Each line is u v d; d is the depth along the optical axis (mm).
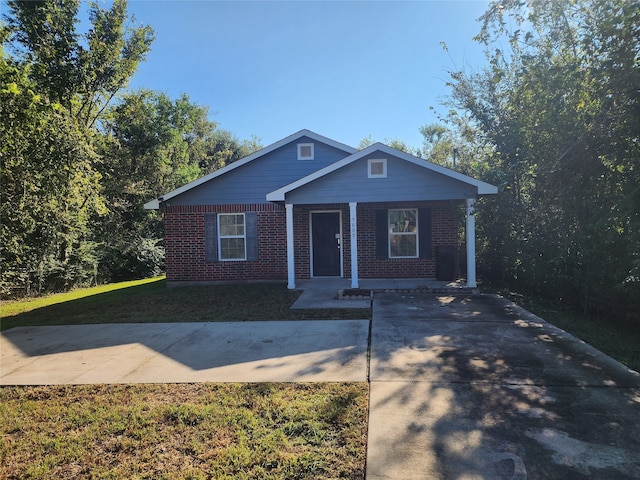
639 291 6402
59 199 11383
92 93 19469
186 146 28500
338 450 3059
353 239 10219
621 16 5629
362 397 3939
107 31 19312
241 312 8141
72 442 3338
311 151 12539
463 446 3020
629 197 5766
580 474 2652
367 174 10227
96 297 11547
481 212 12164
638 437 3105
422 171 10094
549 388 4055
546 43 8156
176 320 7645
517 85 10070
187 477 2799
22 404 4098
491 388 4074
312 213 12438
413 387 4137
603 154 6578
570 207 7805
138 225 22422
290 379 4473
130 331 6930
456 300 8883
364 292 9852
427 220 11906
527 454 2898
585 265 7711
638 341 5898
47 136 10125
